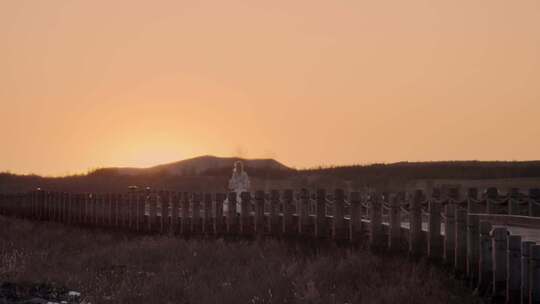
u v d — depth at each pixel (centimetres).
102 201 6172
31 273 3328
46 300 2686
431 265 2839
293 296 2652
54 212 7219
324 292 2653
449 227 2764
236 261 3544
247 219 4362
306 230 3897
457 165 10206
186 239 4700
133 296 2744
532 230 3108
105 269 3562
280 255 3538
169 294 2780
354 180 9606
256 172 11844
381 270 2977
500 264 2262
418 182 8838
